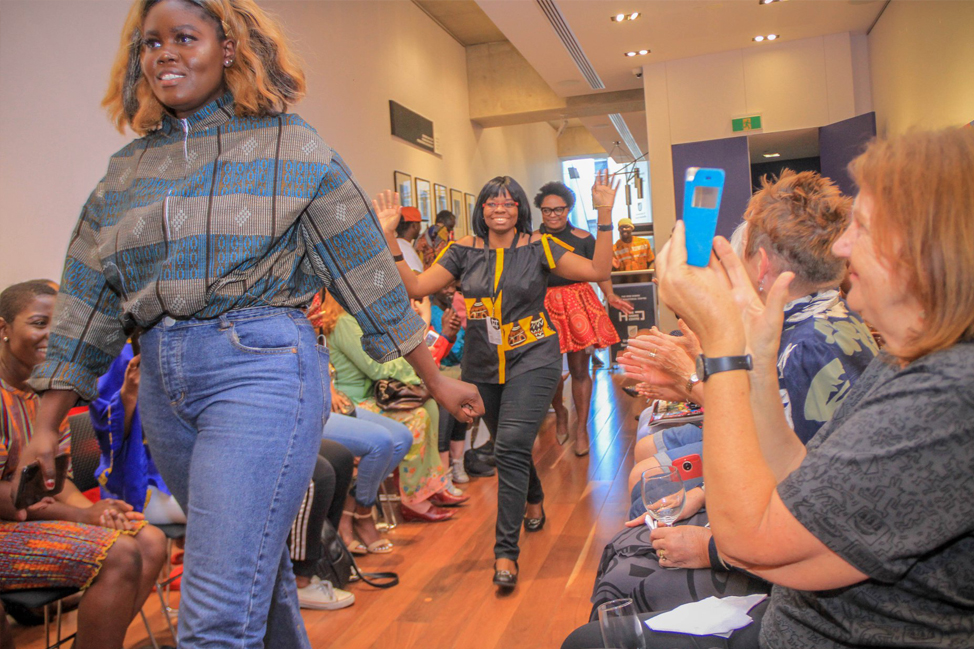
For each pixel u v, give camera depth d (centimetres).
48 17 357
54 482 157
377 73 765
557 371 314
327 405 142
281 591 153
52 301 224
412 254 567
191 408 132
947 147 87
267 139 138
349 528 354
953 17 506
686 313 100
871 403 88
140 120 143
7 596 202
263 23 142
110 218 141
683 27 728
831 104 801
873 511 83
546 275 320
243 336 131
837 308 165
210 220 130
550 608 279
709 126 834
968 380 81
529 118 1105
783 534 88
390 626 270
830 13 714
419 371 160
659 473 173
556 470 484
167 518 266
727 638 125
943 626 88
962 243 83
